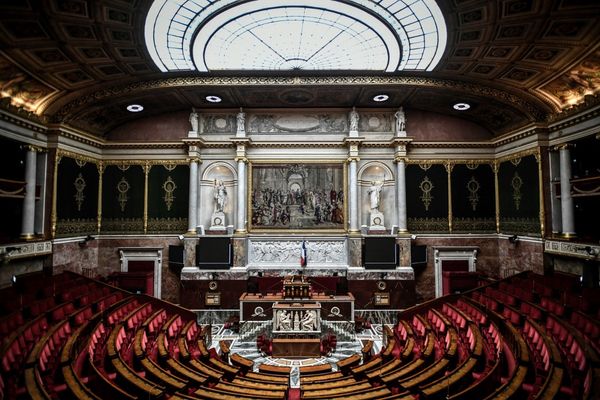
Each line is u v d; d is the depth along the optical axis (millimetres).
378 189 18266
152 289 18062
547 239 15055
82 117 16500
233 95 16781
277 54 13695
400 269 17484
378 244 17547
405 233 17719
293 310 13547
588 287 12867
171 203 18500
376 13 10781
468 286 17562
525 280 14523
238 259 17625
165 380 7410
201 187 18516
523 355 7453
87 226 17531
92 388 6871
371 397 6539
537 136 15602
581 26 10266
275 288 17609
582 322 9727
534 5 9648
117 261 18328
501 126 17828
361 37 12328
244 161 18297
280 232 18297
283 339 12969
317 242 18234
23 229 14664
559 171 15469
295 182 18531
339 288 17688
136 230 18391
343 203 18422
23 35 10719
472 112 17938
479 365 8219
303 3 10297
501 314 11805
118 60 13102
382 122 18688
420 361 8906
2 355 7402
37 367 7094
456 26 11047
